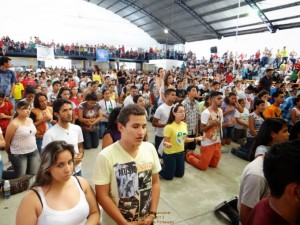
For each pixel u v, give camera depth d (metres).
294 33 13.79
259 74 13.61
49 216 1.26
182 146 3.41
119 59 20.47
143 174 1.45
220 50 19.41
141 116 1.37
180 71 17.72
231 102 5.07
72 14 20.17
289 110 4.65
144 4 17.95
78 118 4.57
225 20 15.76
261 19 13.80
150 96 6.72
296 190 0.79
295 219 0.85
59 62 19.14
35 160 3.22
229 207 2.51
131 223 1.40
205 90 7.86
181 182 3.39
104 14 21.58
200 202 2.87
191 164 4.07
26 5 18.08
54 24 19.52
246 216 1.41
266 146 1.63
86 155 4.37
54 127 2.29
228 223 2.48
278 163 0.82
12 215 2.47
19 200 2.74
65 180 1.32
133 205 1.42
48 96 5.60
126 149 1.43
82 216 1.36
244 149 4.37
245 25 15.34
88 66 20.50
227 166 4.02
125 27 22.78
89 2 20.67
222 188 3.24
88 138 4.64
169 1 16.16
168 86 4.88
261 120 4.14
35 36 17.73
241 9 13.80
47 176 1.32
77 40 20.80
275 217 0.87
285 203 0.84
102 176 1.38
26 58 17.61
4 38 16.39
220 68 15.08
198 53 22.11
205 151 3.73
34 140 3.20
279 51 14.06
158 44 24.56
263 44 15.82
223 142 5.21
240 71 13.81
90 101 4.49
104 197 1.38
